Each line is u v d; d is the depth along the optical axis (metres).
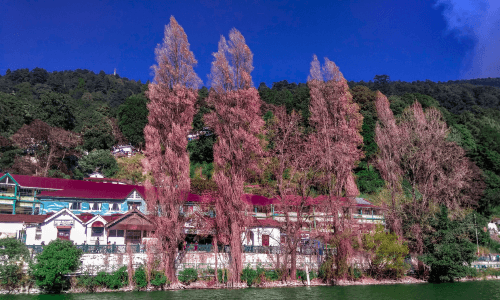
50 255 34.06
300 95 99.25
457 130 92.56
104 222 44.41
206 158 81.94
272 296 35.97
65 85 198.25
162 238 39.41
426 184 56.06
